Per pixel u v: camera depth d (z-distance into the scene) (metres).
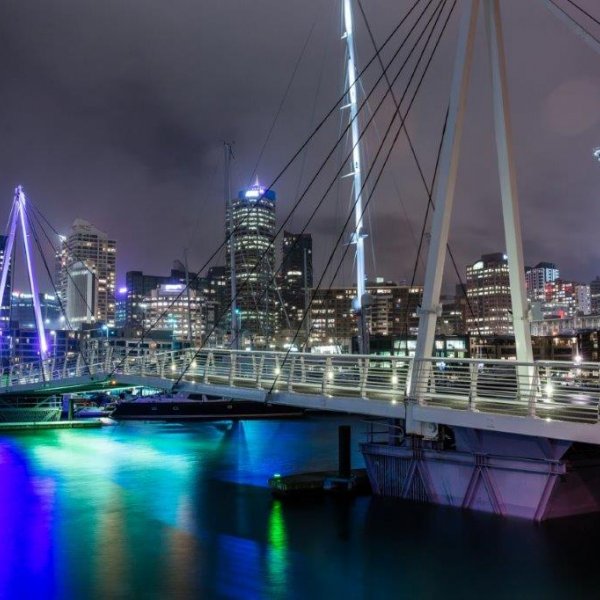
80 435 62.66
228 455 49.97
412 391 27.48
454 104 27.88
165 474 41.09
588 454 26.23
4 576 22.05
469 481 26.88
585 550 22.72
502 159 28.67
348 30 41.62
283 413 81.69
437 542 23.89
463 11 27.84
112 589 20.77
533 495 25.22
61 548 24.98
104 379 51.94
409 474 28.86
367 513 27.78
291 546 24.45
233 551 24.22
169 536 26.36
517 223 28.73
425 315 27.86
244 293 156.75
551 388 24.58
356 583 20.88
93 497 33.97
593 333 112.06
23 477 40.06
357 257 39.44
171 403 77.50
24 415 68.69
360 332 38.88
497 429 24.47
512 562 22.03
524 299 28.59
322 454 50.34
